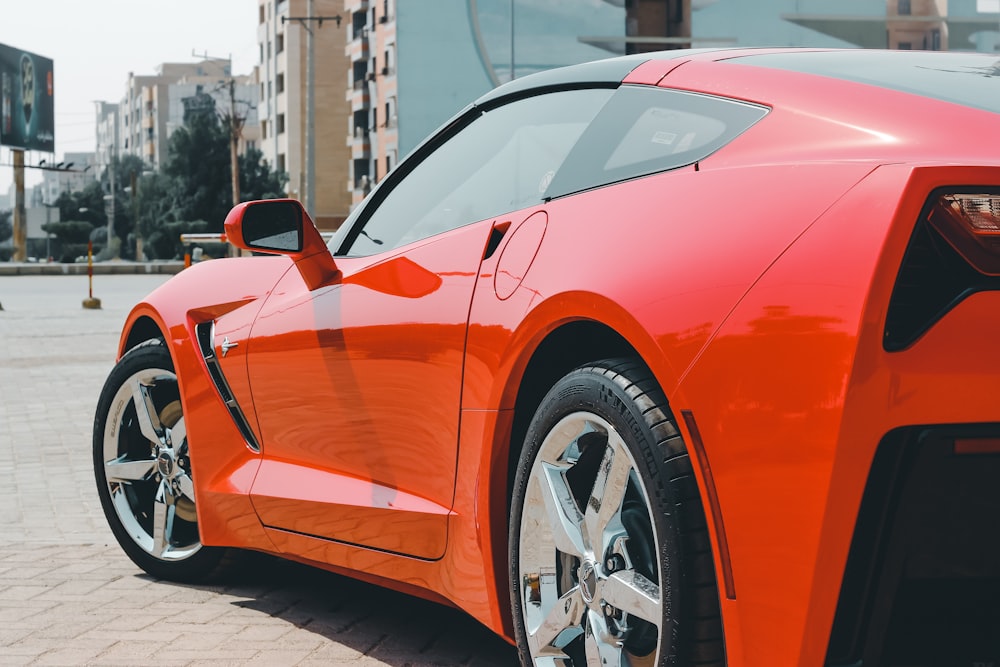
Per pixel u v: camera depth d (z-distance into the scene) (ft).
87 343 46.60
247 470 10.66
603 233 7.07
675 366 6.14
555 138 8.38
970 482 5.54
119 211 317.22
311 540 9.84
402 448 8.77
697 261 6.26
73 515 15.81
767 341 5.76
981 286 5.45
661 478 6.25
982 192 5.49
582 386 6.88
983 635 5.85
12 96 273.95
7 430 24.22
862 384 5.43
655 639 6.82
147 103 438.40
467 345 7.97
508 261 7.80
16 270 153.69
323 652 9.38
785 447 5.66
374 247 9.70
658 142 7.48
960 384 5.43
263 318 10.44
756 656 5.89
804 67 7.45
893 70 7.34
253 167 234.17
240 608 10.80
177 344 11.30
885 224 5.52
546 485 7.22
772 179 6.26
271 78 272.72
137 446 12.30
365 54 216.95
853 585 5.64
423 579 8.68
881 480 5.50
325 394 9.56
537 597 7.43
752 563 5.83
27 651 9.57
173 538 11.89
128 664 9.18
